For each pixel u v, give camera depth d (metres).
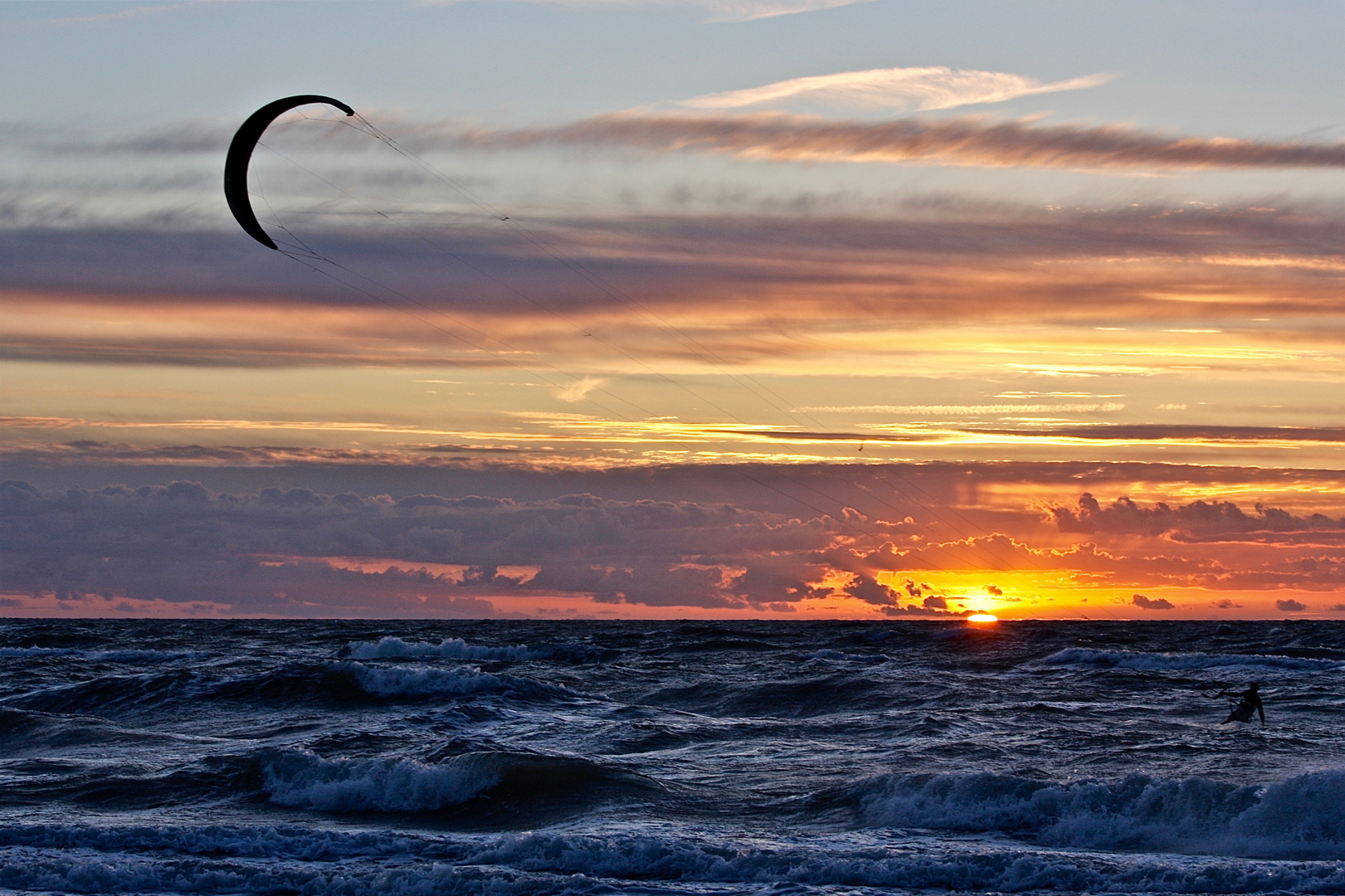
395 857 21.66
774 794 27.77
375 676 47.69
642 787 28.09
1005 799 25.22
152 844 22.17
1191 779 25.22
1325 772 24.72
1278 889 19.81
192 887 19.89
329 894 19.72
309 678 47.66
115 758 32.62
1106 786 25.30
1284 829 23.17
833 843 22.72
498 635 118.00
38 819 24.52
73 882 19.95
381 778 27.61
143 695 45.62
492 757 28.88
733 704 47.50
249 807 26.23
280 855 21.80
